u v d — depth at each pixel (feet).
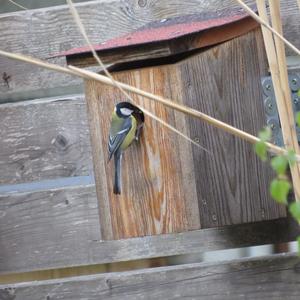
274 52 18.42
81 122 25.02
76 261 25.00
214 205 20.04
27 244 25.31
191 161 19.79
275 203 21.13
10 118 25.48
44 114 25.29
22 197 25.32
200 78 19.99
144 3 24.79
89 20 25.21
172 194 20.13
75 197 25.00
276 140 21.26
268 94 21.29
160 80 19.81
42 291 24.95
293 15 23.70
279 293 23.22
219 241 23.93
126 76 20.15
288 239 23.50
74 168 25.13
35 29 25.55
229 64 20.67
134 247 24.62
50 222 25.17
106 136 20.85
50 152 25.29
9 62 25.76
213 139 20.10
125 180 20.62
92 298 24.59
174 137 19.90
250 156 20.70
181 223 20.07
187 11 24.48
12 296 25.11
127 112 20.13
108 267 26.66
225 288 23.57
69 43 25.38
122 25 24.98
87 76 15.12
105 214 21.18
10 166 25.55
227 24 20.44
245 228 23.72
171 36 19.21
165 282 24.04
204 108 20.02
